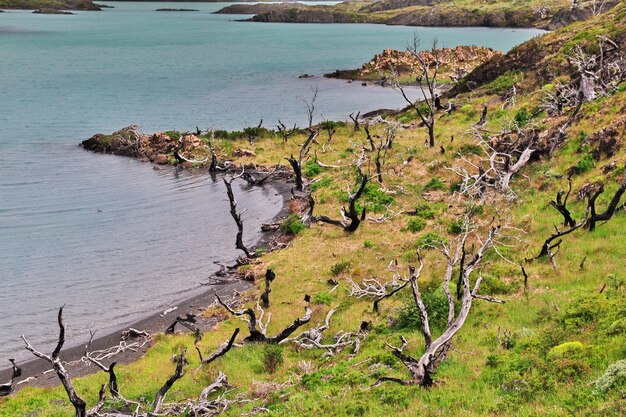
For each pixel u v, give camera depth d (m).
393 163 57.91
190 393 24.66
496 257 34.03
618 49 63.81
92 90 117.81
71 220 50.16
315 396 21.27
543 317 24.72
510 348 22.33
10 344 31.36
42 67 148.25
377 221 45.59
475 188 45.97
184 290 38.06
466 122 66.88
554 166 45.94
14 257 42.16
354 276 36.62
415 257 37.66
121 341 31.69
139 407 23.09
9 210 52.06
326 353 27.12
